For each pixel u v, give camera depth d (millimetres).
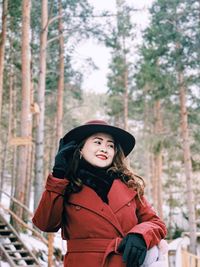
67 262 1840
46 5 14742
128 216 1858
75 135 1985
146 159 29547
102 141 1978
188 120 16594
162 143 16359
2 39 14109
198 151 16828
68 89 24078
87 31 16438
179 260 11570
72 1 16453
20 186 12977
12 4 16266
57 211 1840
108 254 1738
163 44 16000
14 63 19391
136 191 1980
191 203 15469
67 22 16828
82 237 1812
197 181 25078
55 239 12633
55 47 19609
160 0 16219
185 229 23500
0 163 28953
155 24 16500
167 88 15898
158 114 23641
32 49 18750
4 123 26797
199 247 17234
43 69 14273
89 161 1933
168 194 28891
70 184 1873
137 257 1688
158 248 1804
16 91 24672
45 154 30969
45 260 11102
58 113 18297
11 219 12555
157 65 16953
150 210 1989
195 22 15656
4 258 9922
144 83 21828
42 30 14516
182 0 15812
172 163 26562
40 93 14055
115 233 1801
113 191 1887
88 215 1816
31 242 11766
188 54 15398
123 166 2039
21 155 13055
